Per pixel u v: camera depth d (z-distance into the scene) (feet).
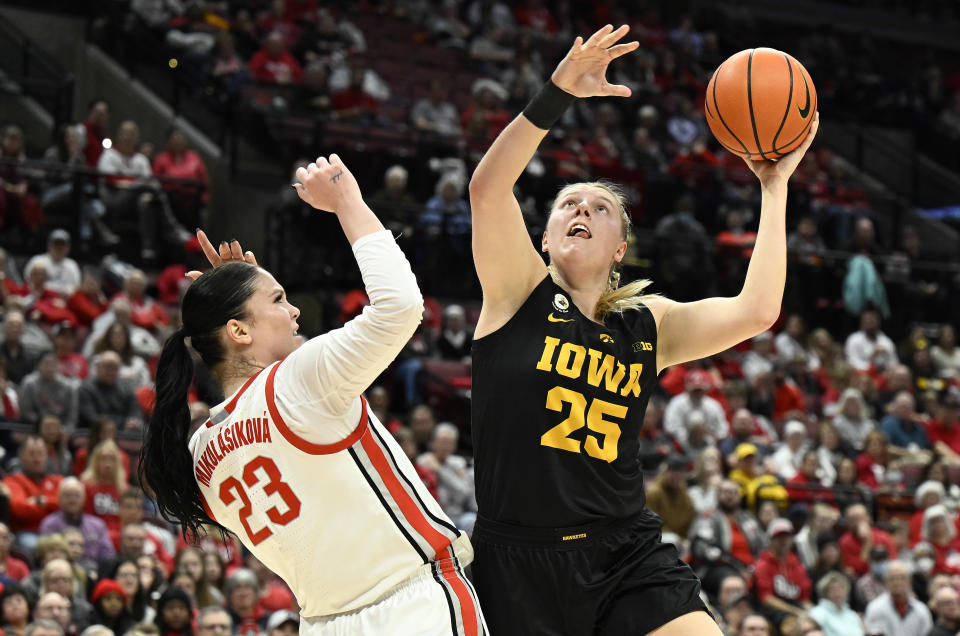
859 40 119.34
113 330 54.54
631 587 17.51
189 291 15.97
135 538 41.52
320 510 15.23
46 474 45.44
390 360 15.01
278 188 80.69
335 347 14.85
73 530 42.37
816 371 72.23
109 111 82.69
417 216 72.02
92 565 42.39
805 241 84.48
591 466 17.37
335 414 15.11
